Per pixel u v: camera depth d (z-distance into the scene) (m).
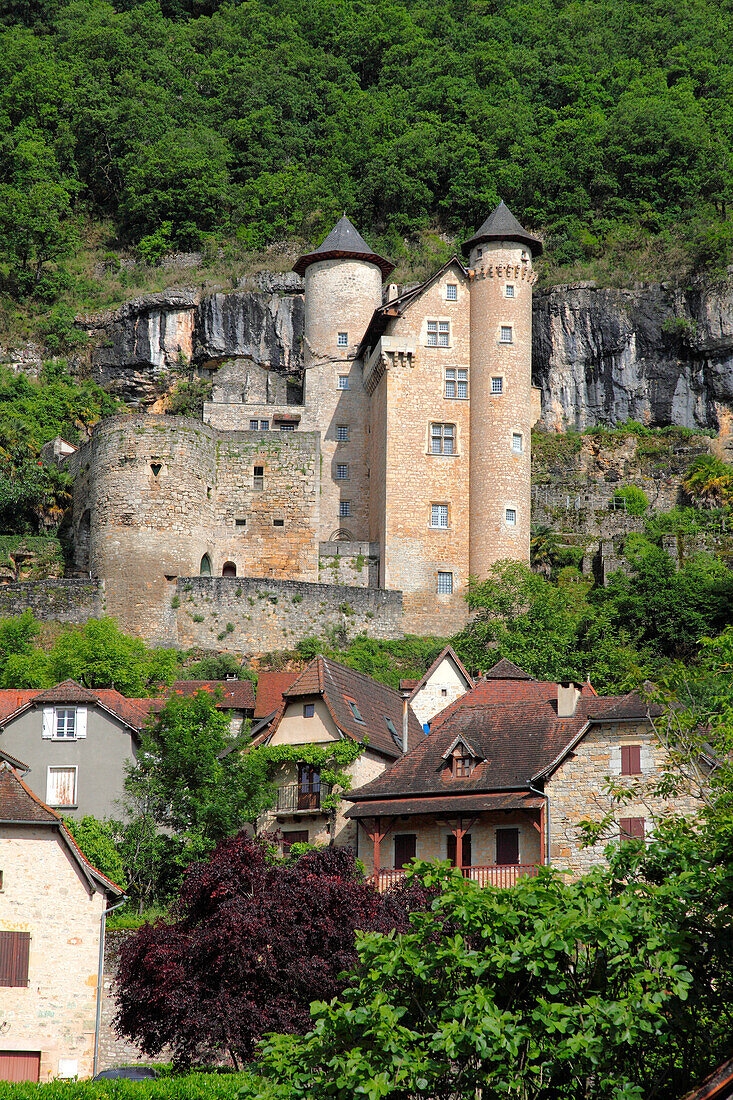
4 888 101.88
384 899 93.81
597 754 109.69
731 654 91.88
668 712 88.44
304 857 96.56
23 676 174.12
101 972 101.50
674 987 60.75
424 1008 66.06
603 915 63.22
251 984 87.31
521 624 195.62
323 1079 64.44
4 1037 99.44
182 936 90.94
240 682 170.75
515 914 64.50
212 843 123.31
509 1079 62.22
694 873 65.31
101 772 136.00
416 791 115.44
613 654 182.25
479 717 121.50
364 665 196.50
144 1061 101.19
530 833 110.75
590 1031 61.12
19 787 104.88
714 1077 50.78
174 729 132.88
